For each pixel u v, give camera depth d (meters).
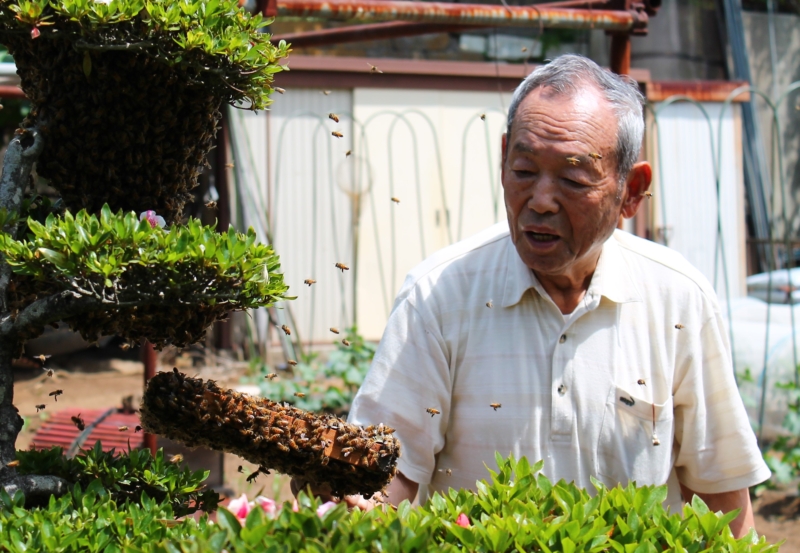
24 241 1.42
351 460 1.55
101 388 6.93
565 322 2.04
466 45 8.47
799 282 6.05
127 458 1.67
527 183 1.88
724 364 2.14
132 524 1.41
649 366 2.07
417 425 2.05
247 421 1.49
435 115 7.36
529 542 1.38
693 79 9.25
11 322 1.48
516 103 1.95
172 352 7.32
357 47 8.13
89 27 1.41
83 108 1.48
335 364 6.14
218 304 1.44
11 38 1.50
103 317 1.45
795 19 9.50
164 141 1.54
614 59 3.70
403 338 2.09
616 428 2.05
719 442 2.13
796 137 9.46
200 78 1.50
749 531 1.56
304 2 3.21
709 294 2.15
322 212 7.20
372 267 7.34
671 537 1.42
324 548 1.18
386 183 7.32
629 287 2.09
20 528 1.35
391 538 1.22
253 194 6.93
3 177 1.50
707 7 9.29
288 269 7.16
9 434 1.49
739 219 7.95
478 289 2.09
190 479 1.67
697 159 7.82
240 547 1.19
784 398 5.27
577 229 1.87
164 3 1.48
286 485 4.60
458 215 7.50
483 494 1.58
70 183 1.54
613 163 1.89
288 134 7.09
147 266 1.35
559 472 2.03
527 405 2.03
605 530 1.41
